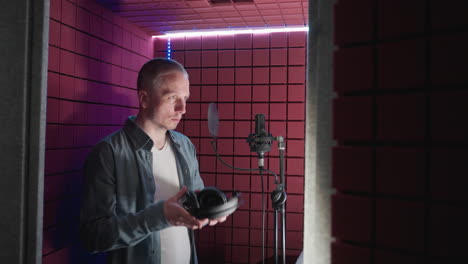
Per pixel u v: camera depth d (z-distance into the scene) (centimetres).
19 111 150
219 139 337
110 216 166
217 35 336
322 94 115
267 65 328
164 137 202
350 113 105
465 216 88
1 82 151
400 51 97
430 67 93
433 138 92
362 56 103
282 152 212
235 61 334
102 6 257
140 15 279
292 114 323
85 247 165
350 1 105
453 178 89
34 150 151
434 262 93
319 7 116
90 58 243
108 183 171
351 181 105
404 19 96
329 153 114
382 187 100
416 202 96
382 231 99
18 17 151
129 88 300
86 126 239
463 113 88
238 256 333
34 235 150
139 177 182
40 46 151
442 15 90
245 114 332
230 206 143
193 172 216
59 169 212
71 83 223
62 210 215
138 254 177
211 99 338
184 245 193
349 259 105
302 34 321
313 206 117
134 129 185
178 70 185
